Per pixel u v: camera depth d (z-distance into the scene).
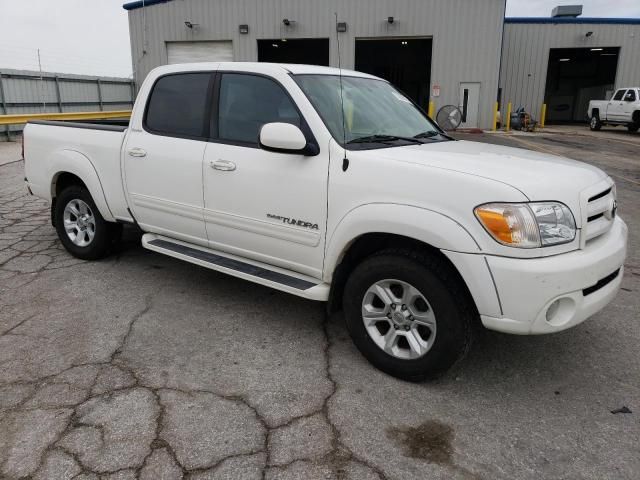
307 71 3.65
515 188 2.62
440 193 2.73
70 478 2.26
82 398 2.84
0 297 4.18
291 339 3.58
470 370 3.21
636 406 2.87
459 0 22.58
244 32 23.97
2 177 9.81
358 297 3.14
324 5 23.30
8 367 3.14
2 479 2.25
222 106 3.77
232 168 3.58
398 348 3.10
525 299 2.58
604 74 32.59
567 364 3.30
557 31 26.81
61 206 5.05
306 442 2.53
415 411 2.79
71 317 3.84
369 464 2.40
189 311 3.98
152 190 4.16
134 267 4.91
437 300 2.81
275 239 3.47
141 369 3.15
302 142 3.12
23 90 17.55
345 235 3.06
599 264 2.74
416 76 32.41
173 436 2.55
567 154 14.39
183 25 24.33
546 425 2.70
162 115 4.13
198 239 4.01
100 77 21.92
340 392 2.95
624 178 10.39
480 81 23.38
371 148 3.22
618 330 3.76
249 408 2.79
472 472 2.36
